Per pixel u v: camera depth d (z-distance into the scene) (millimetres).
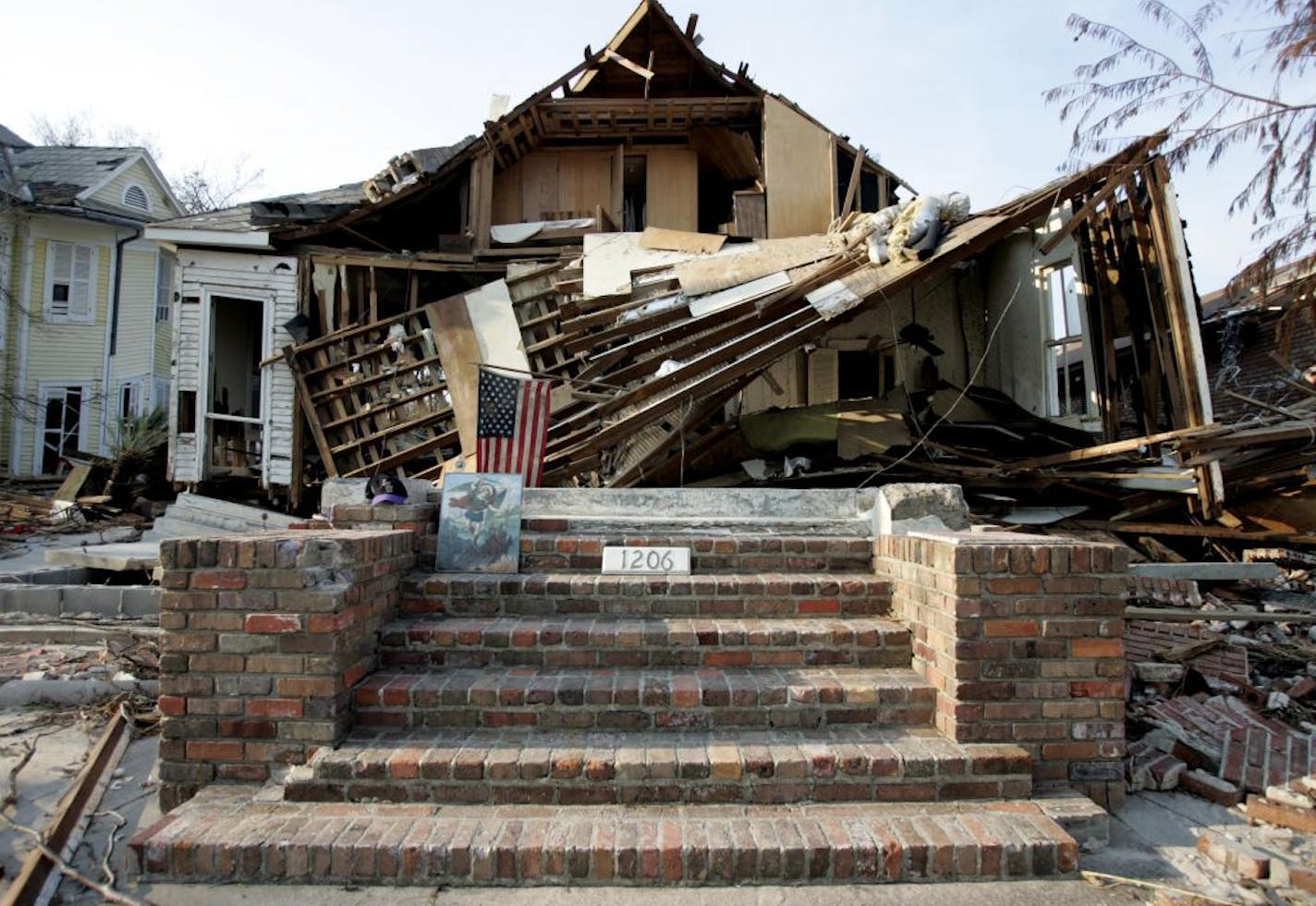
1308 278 4559
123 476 13883
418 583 4262
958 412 10938
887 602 4305
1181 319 8523
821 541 4633
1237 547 8523
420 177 12211
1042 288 10742
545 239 12578
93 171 20141
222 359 12867
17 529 11922
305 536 3758
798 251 10070
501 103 12438
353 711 3545
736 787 3213
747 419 10039
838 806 3188
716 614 4250
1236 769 3699
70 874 2865
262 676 3371
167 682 3379
